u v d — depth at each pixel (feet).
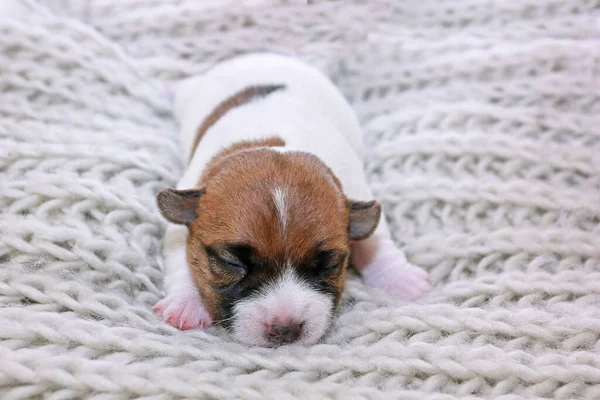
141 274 0.75
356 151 0.91
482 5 1.07
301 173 0.74
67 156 0.80
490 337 0.71
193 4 1.07
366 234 0.76
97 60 0.94
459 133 0.90
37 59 0.91
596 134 0.90
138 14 1.06
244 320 0.70
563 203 0.83
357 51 1.06
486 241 0.80
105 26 1.04
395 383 0.67
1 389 0.63
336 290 0.74
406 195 0.85
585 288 0.75
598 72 0.97
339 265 0.74
